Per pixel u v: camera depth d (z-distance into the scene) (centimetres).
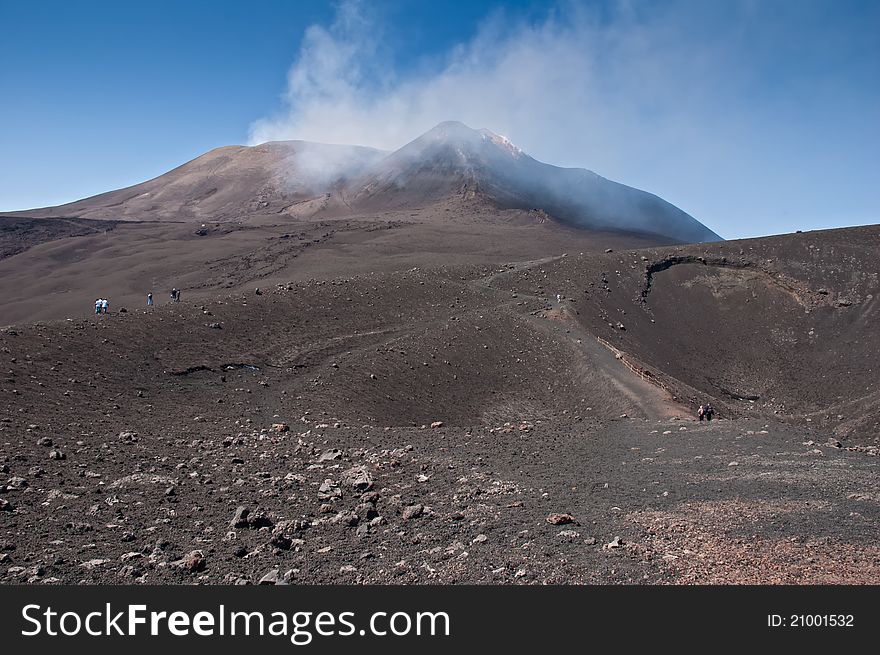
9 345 2956
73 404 2508
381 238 12438
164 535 1138
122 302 8438
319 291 5375
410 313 5344
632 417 3531
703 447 2003
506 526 1173
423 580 932
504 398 4028
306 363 3897
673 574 933
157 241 12825
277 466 1734
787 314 6894
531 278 6750
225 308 4488
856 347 6303
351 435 2378
